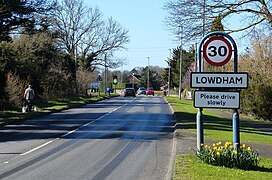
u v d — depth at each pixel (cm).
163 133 1884
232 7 1401
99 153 1319
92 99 5225
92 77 6206
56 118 2653
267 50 3134
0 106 3050
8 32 2909
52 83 4584
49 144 1514
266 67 3120
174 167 988
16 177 962
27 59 3919
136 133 1877
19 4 2542
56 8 4297
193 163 1033
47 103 3956
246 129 2156
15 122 2345
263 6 1370
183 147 1361
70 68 5406
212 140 1530
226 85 1062
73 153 1317
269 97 2847
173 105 4156
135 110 3500
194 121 2383
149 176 977
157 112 3278
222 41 1088
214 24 1416
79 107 3897
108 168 1074
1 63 3366
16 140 1623
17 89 3167
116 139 1664
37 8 2662
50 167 1085
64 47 6412
